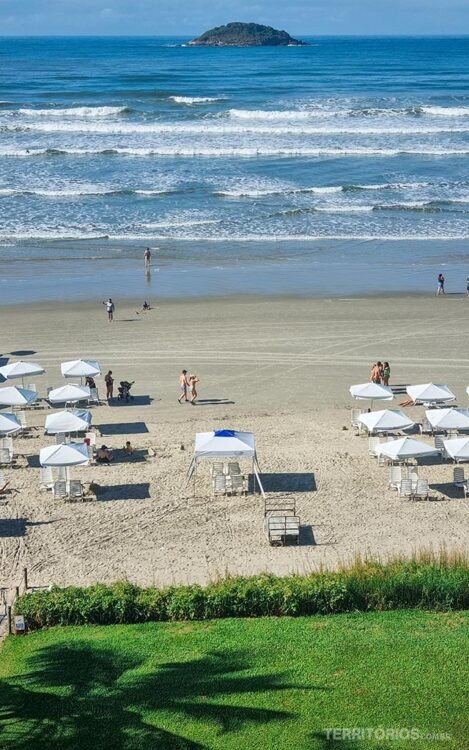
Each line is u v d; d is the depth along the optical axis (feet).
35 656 77.46
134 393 145.28
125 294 194.18
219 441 110.63
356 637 78.95
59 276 206.08
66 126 394.32
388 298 191.72
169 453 123.65
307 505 109.19
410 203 265.54
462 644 77.05
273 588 84.69
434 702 68.95
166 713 68.44
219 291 195.52
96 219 250.57
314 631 80.38
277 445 125.90
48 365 156.35
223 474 113.09
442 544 99.35
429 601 85.10
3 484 112.78
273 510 102.47
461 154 342.44
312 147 352.49
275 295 193.16
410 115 445.78
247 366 155.53
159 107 462.19
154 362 157.79
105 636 80.89
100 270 210.38
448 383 148.05
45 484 113.70
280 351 162.30
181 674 73.56
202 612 84.17
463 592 84.89
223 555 97.86
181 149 342.03
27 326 175.32
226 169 313.53
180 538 101.60
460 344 165.78
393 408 139.95
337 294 194.18
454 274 208.54
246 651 76.95
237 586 85.05
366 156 338.34
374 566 88.53
